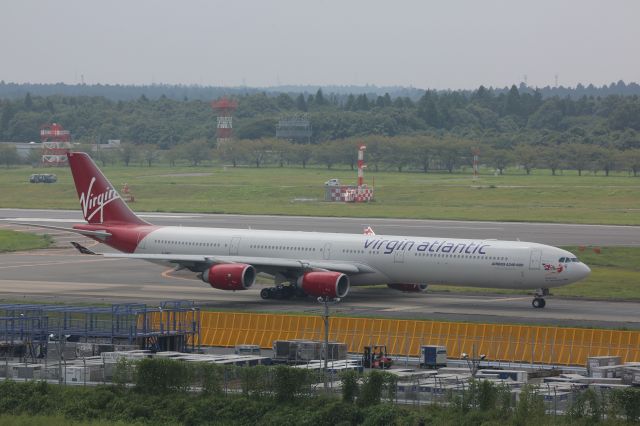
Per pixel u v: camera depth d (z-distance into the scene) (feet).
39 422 532.73
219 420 534.37
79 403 554.05
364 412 522.88
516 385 572.92
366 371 635.25
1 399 563.89
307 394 554.46
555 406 529.86
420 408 535.60
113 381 588.09
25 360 647.15
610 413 513.04
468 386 547.49
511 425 503.61
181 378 572.92
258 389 560.61
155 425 531.91
